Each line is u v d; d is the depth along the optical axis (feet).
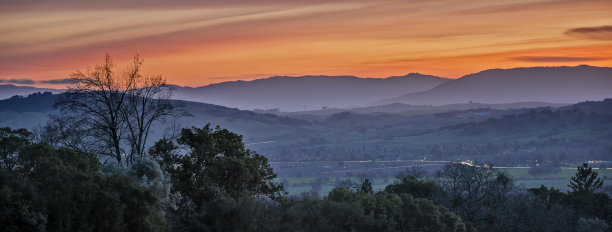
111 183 87.92
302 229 121.08
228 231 102.78
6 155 91.25
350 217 134.21
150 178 102.63
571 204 216.13
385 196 160.66
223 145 125.80
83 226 79.30
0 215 70.38
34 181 80.59
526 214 187.62
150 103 122.42
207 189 111.65
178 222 104.99
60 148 97.71
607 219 211.00
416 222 152.56
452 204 183.52
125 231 85.81
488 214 176.65
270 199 125.70
